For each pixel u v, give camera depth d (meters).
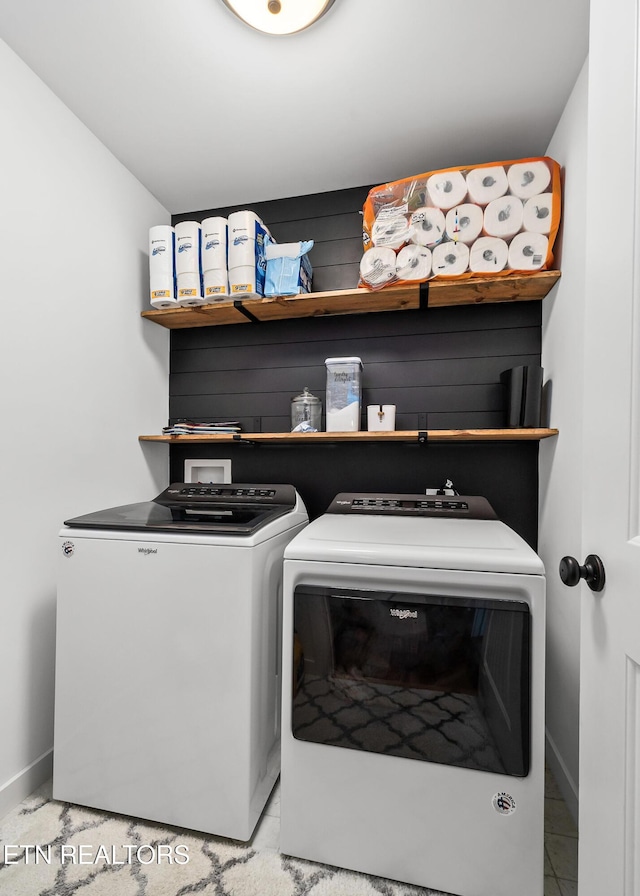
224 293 1.88
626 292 0.69
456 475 2.03
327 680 1.22
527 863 1.09
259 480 2.25
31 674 1.49
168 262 1.94
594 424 0.79
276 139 1.80
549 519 1.75
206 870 1.20
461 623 1.14
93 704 1.39
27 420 1.49
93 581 1.40
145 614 1.36
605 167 0.76
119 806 1.37
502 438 1.80
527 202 1.63
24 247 1.47
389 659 1.18
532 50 1.37
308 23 1.27
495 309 1.99
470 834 1.12
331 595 1.23
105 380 1.87
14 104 1.43
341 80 1.50
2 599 1.40
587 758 0.80
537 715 1.09
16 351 1.44
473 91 1.54
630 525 0.68
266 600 1.41
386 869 1.18
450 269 1.70
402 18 1.27
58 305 1.61
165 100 1.60
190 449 2.35
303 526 1.85
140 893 1.13
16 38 1.36
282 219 2.22
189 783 1.31
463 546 1.24
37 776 1.50
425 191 1.71
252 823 1.29
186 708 1.32
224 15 1.27
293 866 1.22
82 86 1.54
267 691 1.42
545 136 1.76
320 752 1.23
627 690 0.68
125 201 1.98
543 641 1.10
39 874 1.18
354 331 2.15
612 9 0.74
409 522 1.63
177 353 2.35
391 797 1.17
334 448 2.17
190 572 1.33
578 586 1.40
